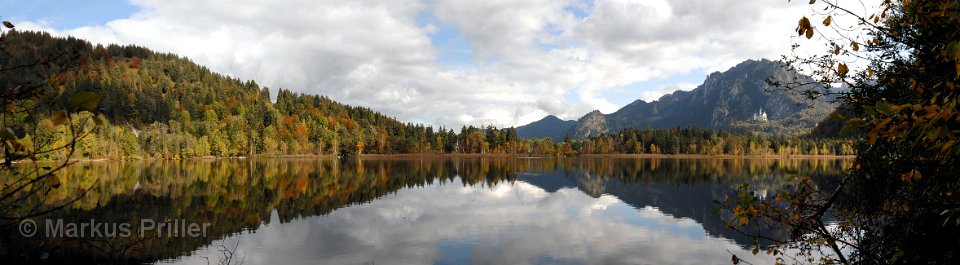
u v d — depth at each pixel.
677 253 26.12
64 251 24.00
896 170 6.45
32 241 24.88
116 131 116.62
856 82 6.36
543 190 60.88
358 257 25.56
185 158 138.75
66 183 57.00
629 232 31.98
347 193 55.78
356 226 34.03
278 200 48.53
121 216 35.81
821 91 6.64
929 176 5.78
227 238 29.73
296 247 27.56
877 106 3.05
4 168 3.22
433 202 47.84
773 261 22.64
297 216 38.34
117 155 112.62
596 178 81.38
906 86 5.82
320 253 26.27
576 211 41.78
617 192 58.00
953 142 3.01
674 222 35.62
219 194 52.34
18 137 3.18
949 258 5.88
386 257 25.56
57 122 2.93
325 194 54.47
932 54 4.41
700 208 43.25
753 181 71.25
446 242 29.02
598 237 30.45
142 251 25.53
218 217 37.44
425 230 32.62
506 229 33.12
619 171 102.00
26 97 3.38
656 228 33.25
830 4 4.40
